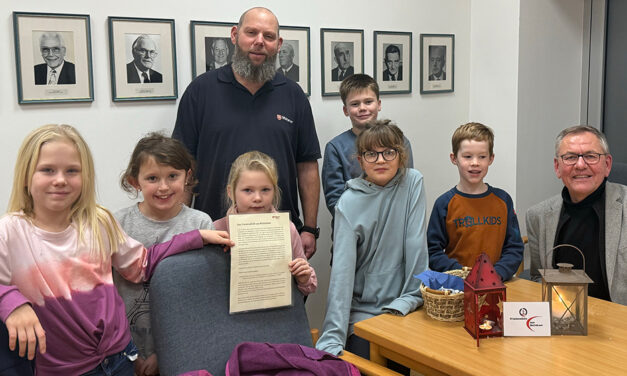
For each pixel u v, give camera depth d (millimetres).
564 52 3754
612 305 1925
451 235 2363
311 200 2701
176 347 1536
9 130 2207
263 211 1858
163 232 1936
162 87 2551
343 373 1518
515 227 2361
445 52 3646
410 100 3525
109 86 2422
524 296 2020
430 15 3545
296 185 2672
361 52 3219
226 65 2508
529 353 1572
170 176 1885
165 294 1572
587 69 3842
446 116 3729
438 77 3631
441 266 2273
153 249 1688
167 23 2533
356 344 2076
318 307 3207
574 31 3787
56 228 1519
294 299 1717
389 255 2090
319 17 3039
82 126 2369
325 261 3209
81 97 2344
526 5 3492
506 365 1499
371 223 2068
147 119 2539
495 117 3682
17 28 2176
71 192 1500
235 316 1625
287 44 2912
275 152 2482
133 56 2455
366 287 2098
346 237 2055
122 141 2479
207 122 2420
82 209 1566
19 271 1442
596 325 1762
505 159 3643
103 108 2416
